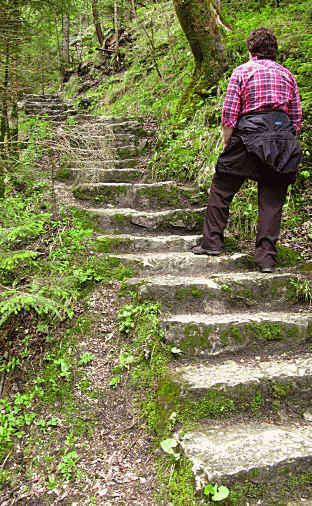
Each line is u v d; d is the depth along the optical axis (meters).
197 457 1.61
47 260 2.86
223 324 2.22
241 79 2.54
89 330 2.42
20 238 3.02
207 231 2.96
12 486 1.82
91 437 1.96
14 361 2.35
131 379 2.14
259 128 2.45
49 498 1.73
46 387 2.21
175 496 1.60
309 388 1.98
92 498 1.68
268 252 2.72
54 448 1.94
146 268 2.85
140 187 3.93
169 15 8.39
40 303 2.09
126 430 1.95
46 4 4.39
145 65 8.12
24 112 7.41
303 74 4.30
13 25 3.47
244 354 2.23
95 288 2.68
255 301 2.54
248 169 2.60
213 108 4.71
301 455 1.61
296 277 2.62
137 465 1.80
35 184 3.81
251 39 2.69
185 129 4.90
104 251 3.07
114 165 4.75
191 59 6.50
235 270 2.92
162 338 2.22
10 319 2.51
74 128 3.60
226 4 6.93
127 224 3.49
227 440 1.71
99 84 9.89
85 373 2.21
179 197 3.96
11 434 2.03
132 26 9.17
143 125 6.03
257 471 1.54
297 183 3.56
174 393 1.92
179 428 1.84
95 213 3.47
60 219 3.36
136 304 2.49
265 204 2.70
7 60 3.40
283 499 1.55
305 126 3.79
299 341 2.28
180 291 2.48
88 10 14.09
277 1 6.29
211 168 4.08
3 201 3.02
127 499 1.66
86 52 13.13
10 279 2.70
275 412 1.93
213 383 1.92
